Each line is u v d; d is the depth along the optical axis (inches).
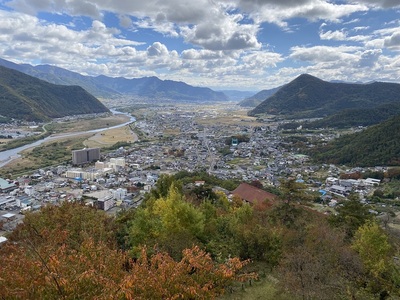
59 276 294.7
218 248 743.1
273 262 729.6
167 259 365.1
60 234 535.8
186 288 326.6
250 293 612.7
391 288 539.8
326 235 753.0
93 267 337.4
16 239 669.3
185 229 780.0
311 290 561.9
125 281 304.2
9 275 300.2
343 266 635.5
